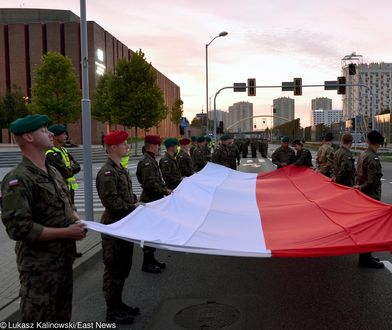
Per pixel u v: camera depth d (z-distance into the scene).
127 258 4.79
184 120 30.19
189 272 6.55
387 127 60.09
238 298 5.39
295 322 4.62
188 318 4.75
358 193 6.10
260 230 4.97
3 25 58.56
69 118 44.06
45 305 3.01
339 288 5.75
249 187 8.45
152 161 6.57
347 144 8.31
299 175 9.50
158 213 5.04
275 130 140.75
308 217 5.54
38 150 3.12
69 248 3.21
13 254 7.05
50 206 3.06
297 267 6.77
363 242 3.97
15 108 54.50
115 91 39.94
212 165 10.81
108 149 4.86
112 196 4.67
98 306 5.19
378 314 4.85
